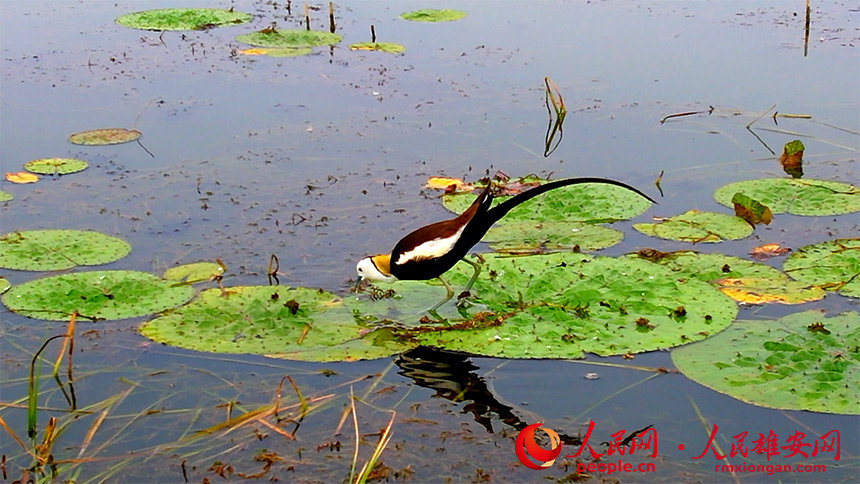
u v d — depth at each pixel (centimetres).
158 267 848
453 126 1178
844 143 1123
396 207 967
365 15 1697
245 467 596
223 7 1755
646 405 653
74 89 1303
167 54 1465
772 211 955
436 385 679
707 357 696
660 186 1018
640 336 726
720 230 912
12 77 1346
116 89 1303
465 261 772
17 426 641
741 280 809
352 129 1170
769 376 669
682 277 813
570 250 877
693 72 1354
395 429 632
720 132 1158
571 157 1090
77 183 1023
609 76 1345
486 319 755
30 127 1173
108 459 605
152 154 1098
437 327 746
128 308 770
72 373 693
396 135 1151
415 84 1325
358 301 788
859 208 952
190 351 716
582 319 750
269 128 1172
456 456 605
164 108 1234
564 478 583
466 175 1043
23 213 955
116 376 689
